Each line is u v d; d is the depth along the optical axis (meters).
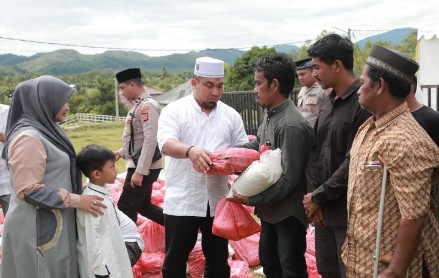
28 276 3.62
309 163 3.88
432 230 2.85
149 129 5.62
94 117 49.47
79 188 3.88
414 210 2.59
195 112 4.34
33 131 3.56
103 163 3.79
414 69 2.78
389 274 2.66
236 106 15.23
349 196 2.95
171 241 4.36
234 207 4.04
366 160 2.82
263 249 4.22
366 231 2.83
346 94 3.55
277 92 3.87
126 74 5.78
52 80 3.73
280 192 3.76
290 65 3.87
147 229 5.83
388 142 2.69
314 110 6.54
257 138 4.41
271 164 3.72
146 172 5.64
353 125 3.48
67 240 3.69
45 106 3.67
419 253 2.80
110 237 3.79
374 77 2.80
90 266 3.71
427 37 12.50
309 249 5.51
